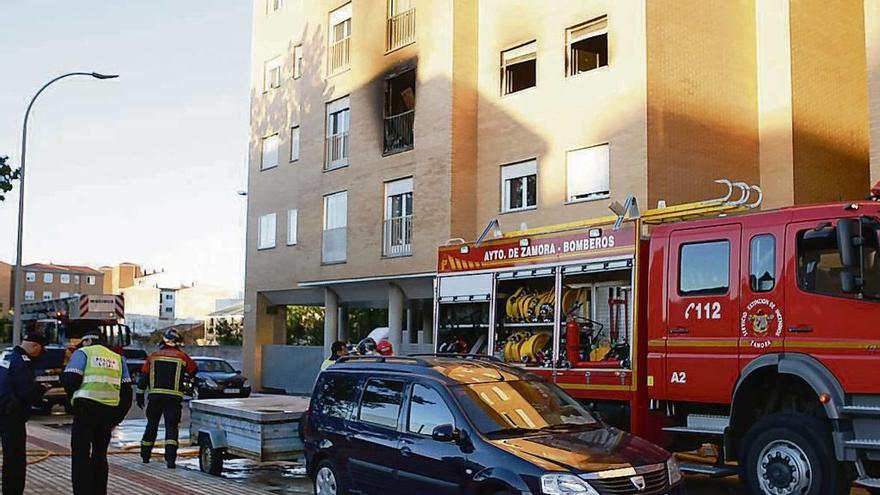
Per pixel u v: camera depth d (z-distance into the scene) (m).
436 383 8.22
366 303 28.02
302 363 29.86
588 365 11.12
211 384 25.45
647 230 10.87
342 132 27.20
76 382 9.33
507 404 8.11
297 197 30.91
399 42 24.75
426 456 7.89
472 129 22.98
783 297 8.96
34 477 11.50
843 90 21.19
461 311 13.66
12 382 9.27
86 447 9.33
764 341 9.05
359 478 8.67
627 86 19.20
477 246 13.44
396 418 8.44
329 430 9.19
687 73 19.52
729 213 10.10
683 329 9.84
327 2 28.11
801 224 8.96
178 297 93.94
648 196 18.56
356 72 26.11
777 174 20.17
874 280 8.35
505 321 12.83
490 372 8.63
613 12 19.66
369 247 25.03
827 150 20.64
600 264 11.23
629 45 19.23
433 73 23.23
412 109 24.62
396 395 8.56
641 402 10.41
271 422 11.16
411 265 23.41
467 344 13.46
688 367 9.73
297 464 13.19
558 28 21.08
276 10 33.12
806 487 8.50
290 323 43.31
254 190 33.38
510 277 12.71
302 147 28.72
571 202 20.31
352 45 26.38
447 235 22.36
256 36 34.09
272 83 33.09
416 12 23.97
